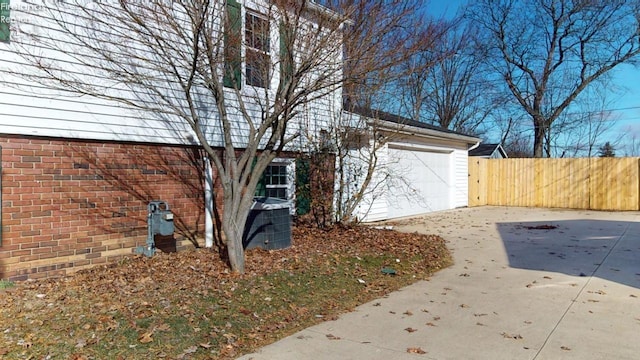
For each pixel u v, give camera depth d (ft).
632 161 56.39
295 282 19.26
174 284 17.79
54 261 19.65
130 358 11.71
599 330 14.43
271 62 23.70
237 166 20.11
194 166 25.90
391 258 25.05
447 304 17.40
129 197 22.66
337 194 34.94
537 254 27.45
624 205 56.75
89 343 12.24
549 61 88.02
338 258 24.08
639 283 20.39
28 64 18.76
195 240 25.91
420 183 50.44
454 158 57.98
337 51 20.90
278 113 19.80
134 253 22.65
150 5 21.47
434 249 28.37
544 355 12.42
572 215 50.44
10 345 11.87
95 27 21.08
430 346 13.10
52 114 19.65
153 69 21.77
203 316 14.70
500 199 64.44
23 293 16.43
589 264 24.49
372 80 24.95
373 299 18.16
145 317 14.21
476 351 12.73
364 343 13.34
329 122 35.29
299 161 33.45
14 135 18.53
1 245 18.07
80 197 20.65
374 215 42.39
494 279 21.42
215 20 22.22
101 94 20.36
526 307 16.96
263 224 25.34
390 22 20.75
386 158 42.52
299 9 19.89
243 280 18.76
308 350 12.80
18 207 18.61
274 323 14.93
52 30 19.65
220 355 12.37
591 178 58.59
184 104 25.14
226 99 27.22
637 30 77.00
